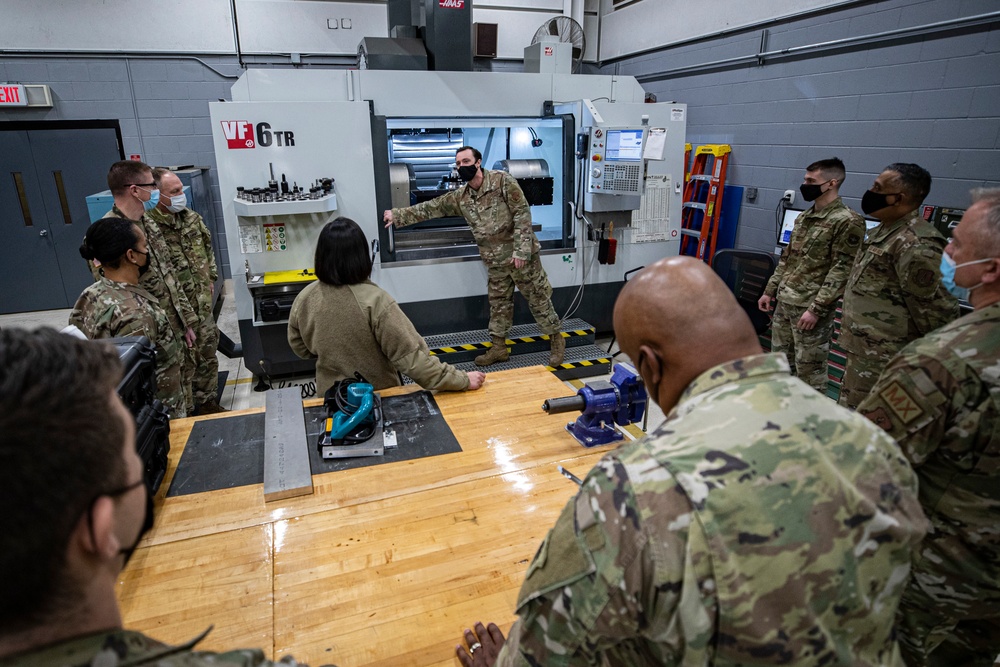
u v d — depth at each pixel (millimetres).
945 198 3434
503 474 1511
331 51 6055
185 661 469
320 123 3518
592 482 690
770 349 3867
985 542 1202
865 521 642
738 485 618
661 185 4414
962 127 3297
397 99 3803
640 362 815
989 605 1248
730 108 5016
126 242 1977
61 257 5789
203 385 3465
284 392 1922
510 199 3572
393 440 1663
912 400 1200
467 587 1151
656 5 5766
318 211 3502
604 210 4105
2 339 429
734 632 594
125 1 5445
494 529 1312
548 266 4277
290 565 1199
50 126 5570
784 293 3383
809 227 3258
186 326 2939
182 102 5852
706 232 5219
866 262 2705
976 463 1172
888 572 667
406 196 3955
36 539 392
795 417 682
